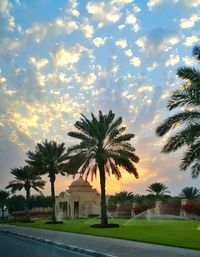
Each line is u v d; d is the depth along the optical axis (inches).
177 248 824.9
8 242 1146.0
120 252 772.0
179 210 2883.9
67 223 2463.1
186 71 1026.1
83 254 807.1
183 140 1010.7
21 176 3157.0
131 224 1991.9
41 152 2524.6
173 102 1043.3
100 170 1772.9
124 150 1770.4
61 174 2544.3
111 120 1775.3
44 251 867.4
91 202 3929.6
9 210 5703.7
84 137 1774.1
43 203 5989.2
